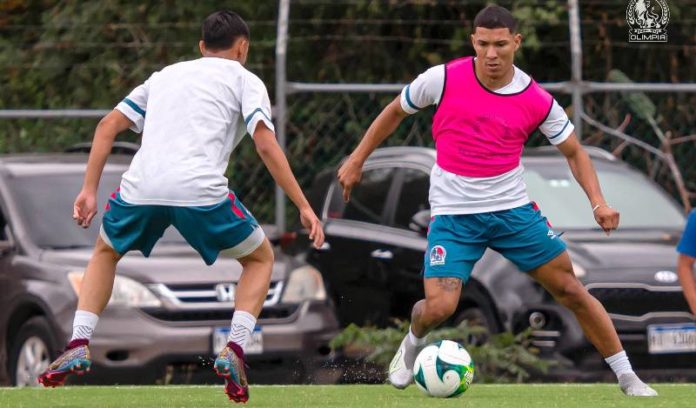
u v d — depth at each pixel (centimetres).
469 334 3209
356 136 4588
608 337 2314
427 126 4509
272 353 3088
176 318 3009
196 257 3119
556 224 3428
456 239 2288
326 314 3188
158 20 4841
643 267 3197
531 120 2259
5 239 3238
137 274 3016
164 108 2061
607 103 4516
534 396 2314
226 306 3044
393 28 4822
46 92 4969
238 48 2138
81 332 2042
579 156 2272
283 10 4047
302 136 4575
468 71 2256
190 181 2023
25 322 3114
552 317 3133
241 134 2120
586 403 2173
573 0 4103
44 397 2298
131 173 2056
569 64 4819
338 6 4825
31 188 3319
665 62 4838
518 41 2234
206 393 2373
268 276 2083
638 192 3644
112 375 2950
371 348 3216
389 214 3578
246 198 4531
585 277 3156
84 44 4744
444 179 2292
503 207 2275
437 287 2289
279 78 4012
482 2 4691
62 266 3072
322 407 2114
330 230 3675
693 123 4622
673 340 3181
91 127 4750
